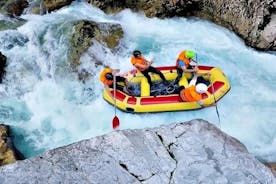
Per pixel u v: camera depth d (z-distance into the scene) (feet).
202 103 35.40
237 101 36.78
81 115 36.91
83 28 41.93
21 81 40.24
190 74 37.17
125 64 41.29
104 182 23.58
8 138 33.53
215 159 25.04
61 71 40.27
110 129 35.40
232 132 34.04
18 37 43.24
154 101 35.55
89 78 39.52
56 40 42.14
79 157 24.94
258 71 40.70
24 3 50.42
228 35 45.24
